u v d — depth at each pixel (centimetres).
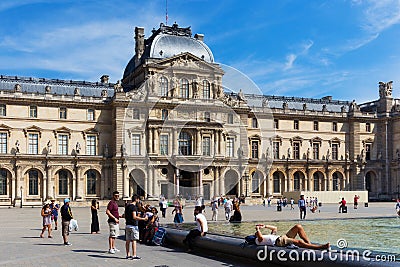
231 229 4941
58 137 13788
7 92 13275
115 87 13875
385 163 17238
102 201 13300
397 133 17112
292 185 16088
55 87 14300
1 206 12888
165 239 4219
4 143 13238
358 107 17325
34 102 13525
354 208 11075
